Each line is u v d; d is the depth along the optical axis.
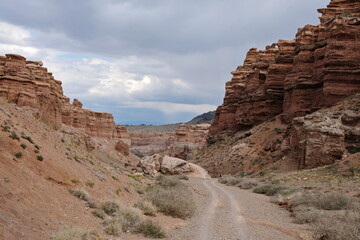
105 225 12.57
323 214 18.41
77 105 120.19
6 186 10.65
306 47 63.50
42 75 53.09
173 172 52.91
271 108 75.44
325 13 64.88
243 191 35.06
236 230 15.38
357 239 12.46
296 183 35.75
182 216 17.67
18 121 18.64
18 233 8.47
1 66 42.28
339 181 33.06
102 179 19.55
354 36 53.44
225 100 99.88
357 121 44.03
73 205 13.24
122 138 137.62
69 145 24.58
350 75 52.88
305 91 61.03
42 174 14.20
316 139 43.03
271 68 75.81
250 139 67.62
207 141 99.69
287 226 17.30
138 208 16.88
